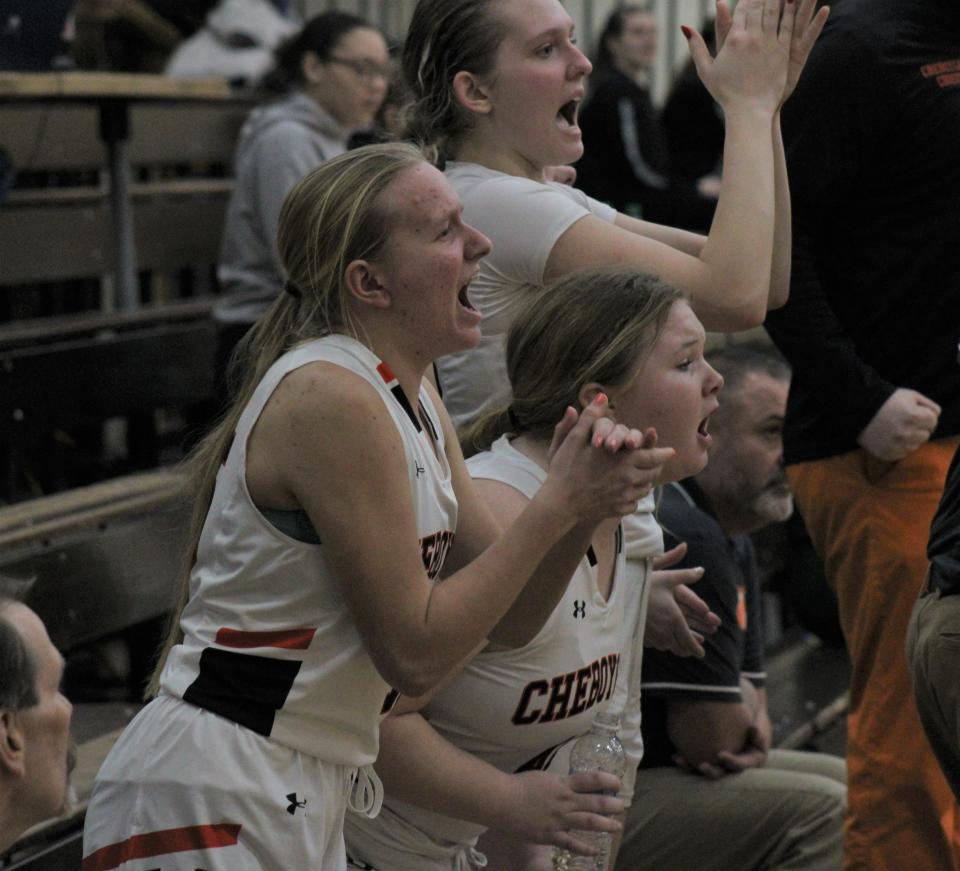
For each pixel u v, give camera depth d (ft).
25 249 65.00
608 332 26.00
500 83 28.99
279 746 22.04
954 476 30.66
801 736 51.44
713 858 38.65
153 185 75.61
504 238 28.53
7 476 55.01
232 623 22.06
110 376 56.90
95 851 22.45
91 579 41.65
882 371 37.88
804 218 37.47
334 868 23.25
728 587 37.96
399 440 21.47
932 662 29.43
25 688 21.25
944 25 36.60
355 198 21.77
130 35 80.12
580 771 26.23
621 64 84.17
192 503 23.66
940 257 37.06
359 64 56.18
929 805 37.35
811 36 28.66
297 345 22.07
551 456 21.63
